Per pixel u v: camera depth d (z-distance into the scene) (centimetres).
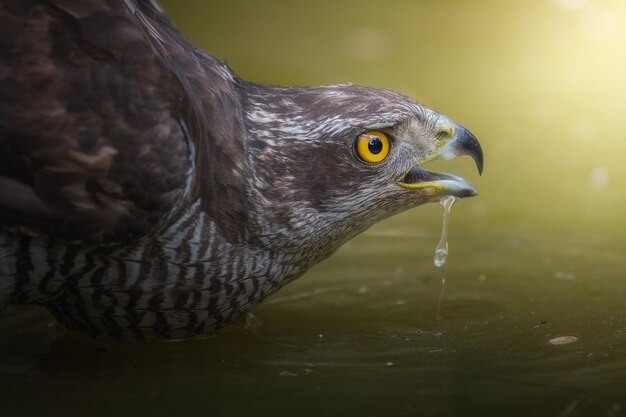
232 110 991
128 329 1002
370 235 1355
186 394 898
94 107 888
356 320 1091
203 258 961
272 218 998
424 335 1043
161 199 895
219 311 1009
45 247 898
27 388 909
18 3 904
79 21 912
